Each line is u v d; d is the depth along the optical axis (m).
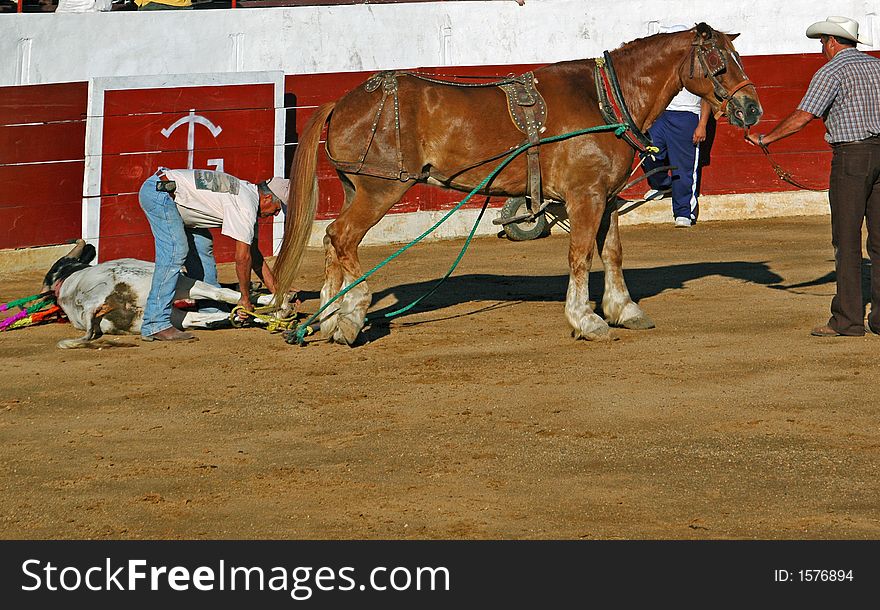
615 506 7.20
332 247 11.28
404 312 12.83
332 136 11.02
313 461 8.12
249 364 10.68
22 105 16.31
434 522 7.00
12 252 16.25
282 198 12.02
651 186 19.44
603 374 10.06
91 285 11.79
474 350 10.98
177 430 8.86
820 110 10.62
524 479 7.69
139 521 7.16
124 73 17.55
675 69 11.17
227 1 20.22
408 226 18.36
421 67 18.84
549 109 11.02
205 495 7.54
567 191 11.13
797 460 7.91
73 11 18.78
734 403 9.17
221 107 16.91
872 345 10.73
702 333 11.43
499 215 18.69
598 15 19.34
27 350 11.39
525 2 19.17
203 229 12.34
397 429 8.76
